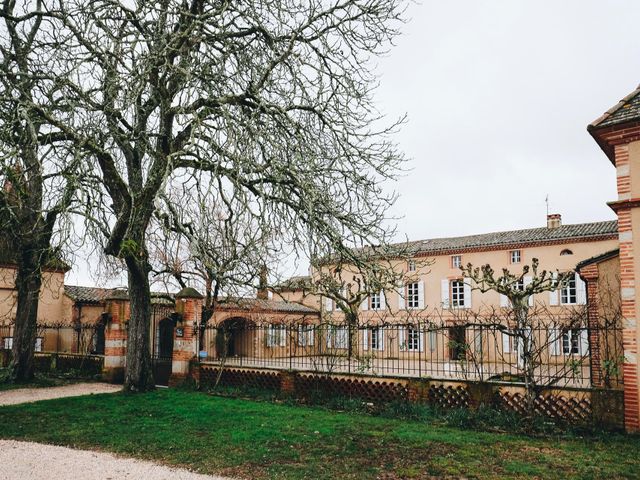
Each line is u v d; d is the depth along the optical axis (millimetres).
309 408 12781
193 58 12445
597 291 14094
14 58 12531
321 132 12578
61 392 15797
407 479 6941
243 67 12352
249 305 29656
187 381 16453
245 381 15883
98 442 8961
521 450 8461
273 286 13031
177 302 17078
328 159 12016
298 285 16469
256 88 11859
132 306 15156
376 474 7133
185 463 7684
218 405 12641
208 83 11891
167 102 13375
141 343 15047
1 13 12719
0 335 25125
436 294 35062
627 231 9922
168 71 12672
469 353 12930
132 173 13820
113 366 18250
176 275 22078
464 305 33781
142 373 14984
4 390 16156
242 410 11977
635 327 9641
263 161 12656
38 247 17078
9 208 13078
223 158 11078
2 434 9641
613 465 7586
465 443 8875
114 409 11969
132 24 13336
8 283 25844
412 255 12578
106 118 11867
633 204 9859
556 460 7863
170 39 12242
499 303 32375
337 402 13031
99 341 29359
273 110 11844
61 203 10766
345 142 12391
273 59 12000
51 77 11156
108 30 11430
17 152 10961
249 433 9484
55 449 8516
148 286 15367
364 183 12398
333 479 6918
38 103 11953
